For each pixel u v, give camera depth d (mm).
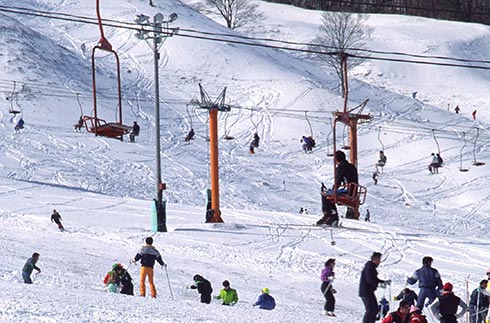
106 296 42000
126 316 34062
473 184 153500
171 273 67375
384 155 167375
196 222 95500
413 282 47562
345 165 77250
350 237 88312
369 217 123375
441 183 154750
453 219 132625
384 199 143000
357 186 77250
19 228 88375
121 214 100125
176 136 175625
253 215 103000
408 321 38094
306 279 70375
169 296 56250
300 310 53031
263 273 71750
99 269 65625
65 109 179625
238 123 189625
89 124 171875
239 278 68375
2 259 65750
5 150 144625
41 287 43625
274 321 37719
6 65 195375
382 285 41938
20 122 159375
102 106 187875
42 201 106562
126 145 159500
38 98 182000
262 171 154625
